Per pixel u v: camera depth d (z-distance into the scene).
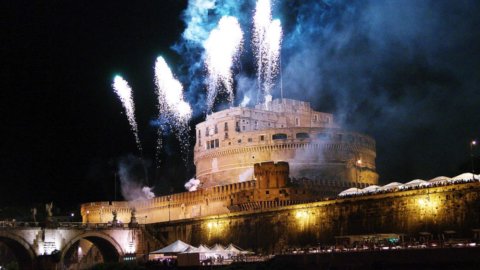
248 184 159.75
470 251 74.25
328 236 118.94
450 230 97.25
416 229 102.81
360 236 106.38
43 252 146.62
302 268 96.00
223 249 119.62
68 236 151.25
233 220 143.25
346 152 185.38
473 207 94.50
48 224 149.38
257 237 135.25
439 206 99.75
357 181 178.88
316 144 181.88
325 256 92.25
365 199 113.12
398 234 102.69
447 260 76.31
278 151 183.25
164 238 162.88
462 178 111.94
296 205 127.38
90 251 183.88
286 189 151.62
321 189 157.62
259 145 185.50
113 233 158.50
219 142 195.62
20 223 148.62
